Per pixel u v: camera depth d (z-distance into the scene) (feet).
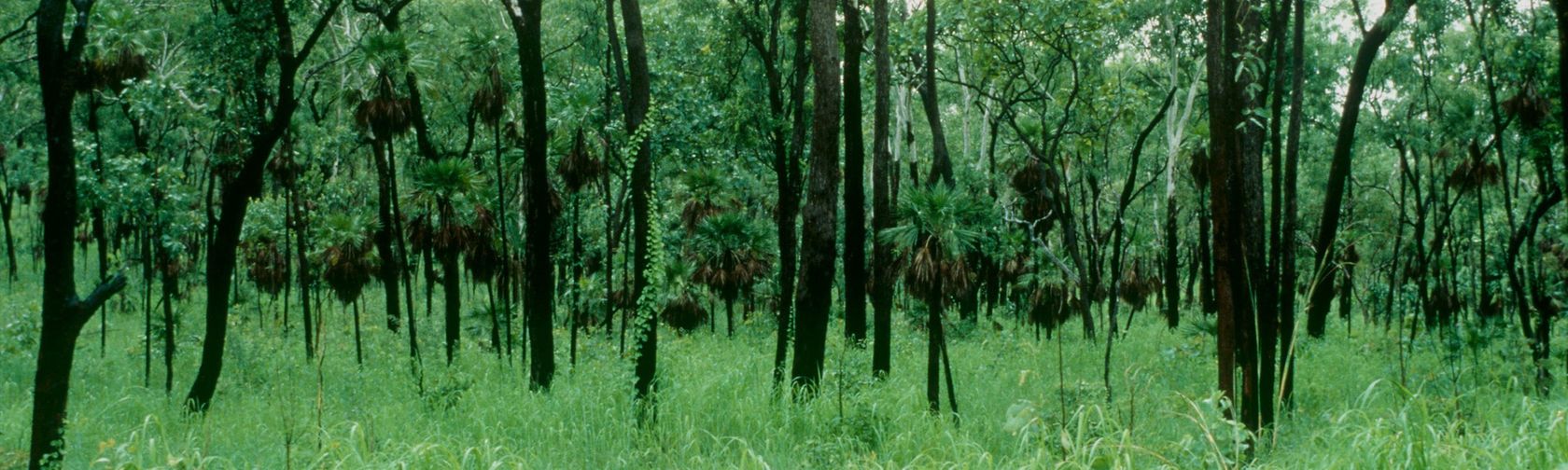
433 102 71.20
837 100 41.60
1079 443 21.99
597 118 66.13
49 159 21.33
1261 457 24.54
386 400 45.09
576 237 71.31
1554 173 43.34
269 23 45.62
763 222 86.63
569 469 29.55
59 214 21.27
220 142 59.26
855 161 46.47
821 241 40.86
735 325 91.45
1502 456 20.15
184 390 51.57
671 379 39.63
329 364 58.23
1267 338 32.12
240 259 104.94
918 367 51.75
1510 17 44.39
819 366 40.32
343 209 90.12
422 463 25.31
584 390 37.73
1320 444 26.81
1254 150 33.04
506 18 98.22
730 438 31.17
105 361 58.23
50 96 21.24
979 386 44.93
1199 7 76.54
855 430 31.71
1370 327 79.61
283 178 75.97
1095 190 76.95
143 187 49.29
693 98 69.46
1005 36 58.65
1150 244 90.84
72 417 36.83
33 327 57.88
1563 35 26.23
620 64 57.77
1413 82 55.47
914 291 37.60
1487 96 48.85
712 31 71.41
